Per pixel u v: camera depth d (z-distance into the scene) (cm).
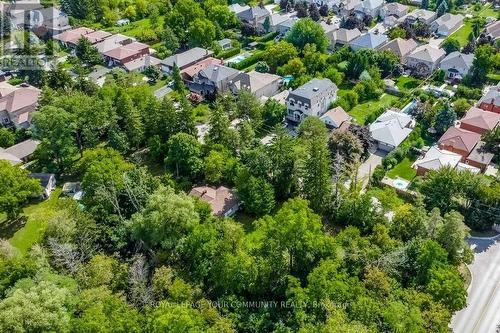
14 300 6266
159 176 10412
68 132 10731
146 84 14238
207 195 9650
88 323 6231
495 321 7481
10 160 10731
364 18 19012
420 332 6328
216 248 7700
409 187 10250
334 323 6228
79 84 13488
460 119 12650
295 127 12706
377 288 7050
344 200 9300
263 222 8112
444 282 7006
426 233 8169
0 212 9169
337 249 7675
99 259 7644
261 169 9556
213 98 13775
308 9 19800
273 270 7612
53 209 8856
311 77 14688
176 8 17975
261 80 14025
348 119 12394
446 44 16125
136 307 7119
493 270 8356
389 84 14400
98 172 9038
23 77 14800
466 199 9256
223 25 18250
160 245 8288
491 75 14788
